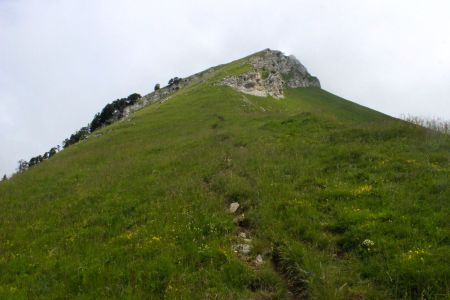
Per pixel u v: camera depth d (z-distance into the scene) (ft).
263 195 54.03
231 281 34.88
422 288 30.50
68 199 71.00
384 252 35.45
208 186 63.57
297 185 57.21
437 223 39.58
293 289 34.06
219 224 46.47
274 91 297.74
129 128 172.76
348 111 317.83
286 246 39.24
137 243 43.62
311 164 67.62
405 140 75.51
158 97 380.99
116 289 34.91
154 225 48.32
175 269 36.94
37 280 39.22
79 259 42.11
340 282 32.76
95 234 50.01
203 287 34.19
